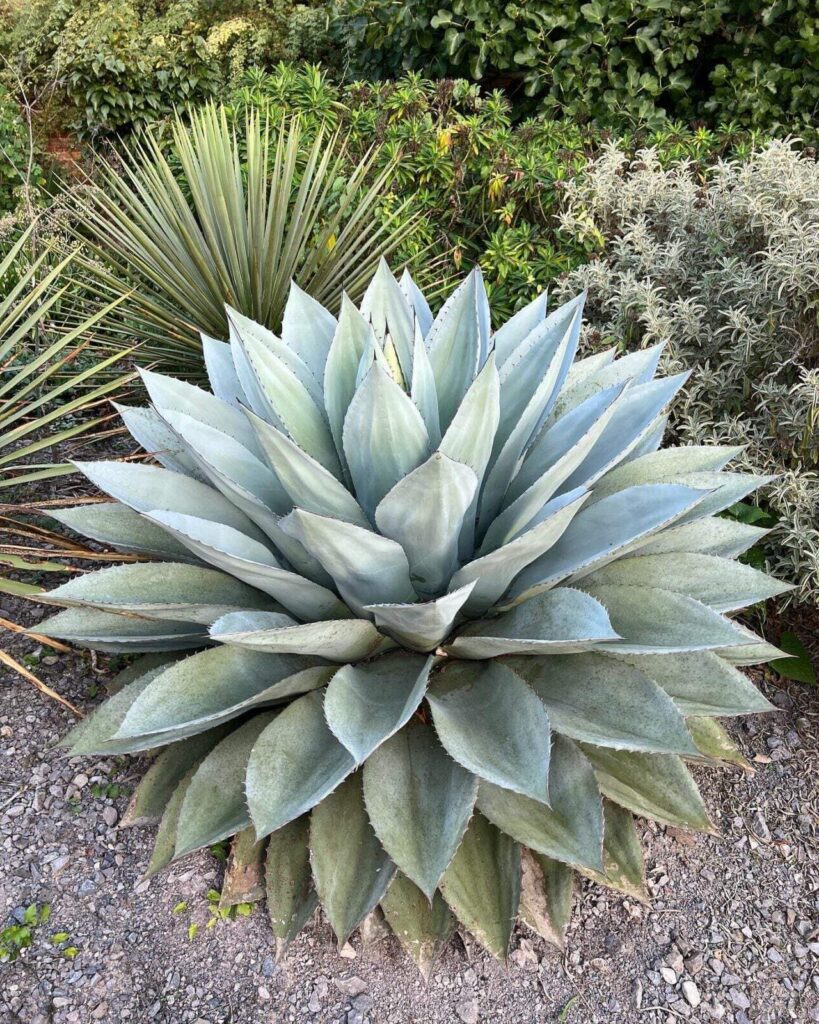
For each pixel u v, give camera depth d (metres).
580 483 2.23
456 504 1.87
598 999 2.05
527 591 1.99
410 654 2.14
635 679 1.95
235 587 2.25
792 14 5.16
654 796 2.03
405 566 1.98
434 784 1.92
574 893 2.26
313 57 7.46
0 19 8.16
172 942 2.10
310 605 2.11
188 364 3.94
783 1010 2.06
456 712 1.94
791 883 2.33
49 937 2.09
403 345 2.49
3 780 2.39
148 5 7.84
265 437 1.89
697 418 3.12
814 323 2.92
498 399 2.00
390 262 4.30
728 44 5.39
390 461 2.05
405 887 2.00
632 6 5.17
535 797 1.64
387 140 4.65
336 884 1.88
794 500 2.82
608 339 3.46
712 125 5.57
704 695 2.05
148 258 3.91
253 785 1.82
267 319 3.91
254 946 2.10
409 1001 2.02
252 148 3.94
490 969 2.09
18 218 4.47
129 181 5.92
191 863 2.25
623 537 2.02
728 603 2.13
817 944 2.20
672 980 2.10
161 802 2.15
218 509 2.31
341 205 4.02
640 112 5.34
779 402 2.98
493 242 4.14
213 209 3.81
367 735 1.78
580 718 1.92
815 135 5.11
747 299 3.07
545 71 5.43
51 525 3.20
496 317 4.16
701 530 2.37
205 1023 1.97
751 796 2.55
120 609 2.00
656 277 3.51
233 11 7.81
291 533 1.89
